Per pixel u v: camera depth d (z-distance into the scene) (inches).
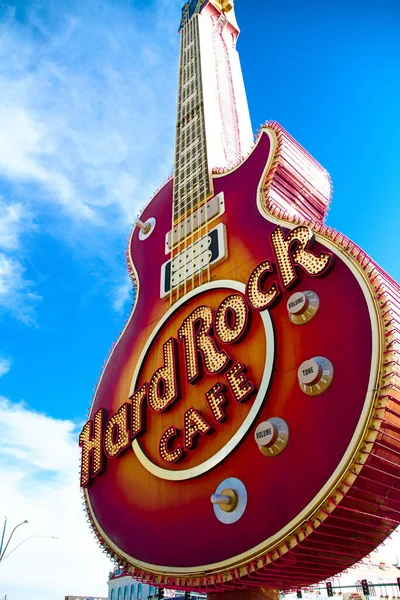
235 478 783.1
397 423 660.7
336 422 690.2
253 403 810.2
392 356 670.5
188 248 1187.9
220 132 1518.2
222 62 1904.5
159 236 1350.9
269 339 834.2
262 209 1027.3
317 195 1157.1
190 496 848.3
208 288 1038.4
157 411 989.2
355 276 769.6
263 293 878.4
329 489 647.1
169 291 1176.8
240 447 802.2
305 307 799.7
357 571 2041.1
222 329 930.1
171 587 830.5
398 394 665.6
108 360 1263.5
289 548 658.8
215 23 2079.2
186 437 890.7
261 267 916.0
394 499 696.4
